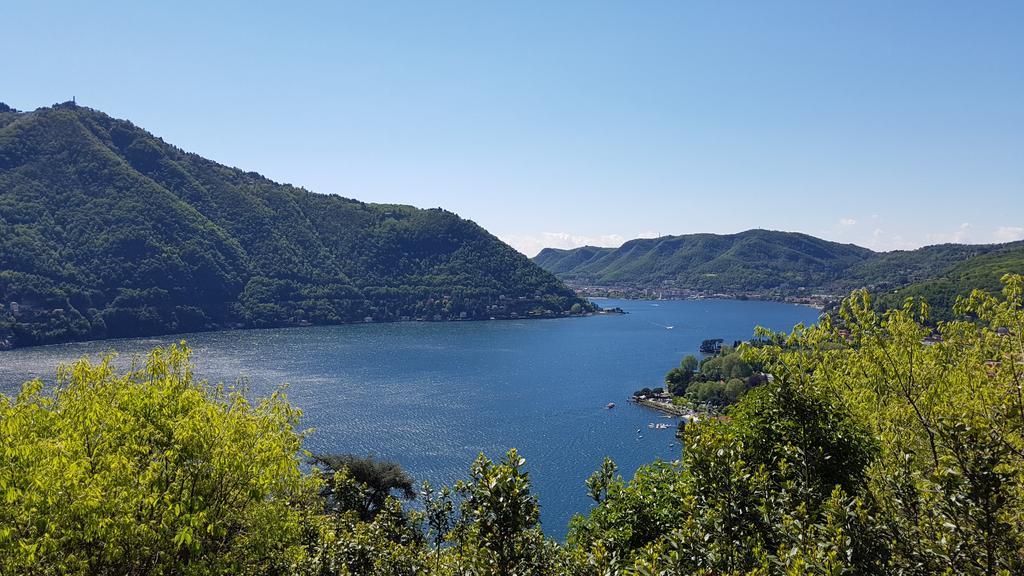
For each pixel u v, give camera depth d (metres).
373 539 19.98
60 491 15.28
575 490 83.56
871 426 19.33
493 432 109.06
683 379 148.62
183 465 17.61
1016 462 12.42
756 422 17.66
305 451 26.44
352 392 136.75
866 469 17.09
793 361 18.83
